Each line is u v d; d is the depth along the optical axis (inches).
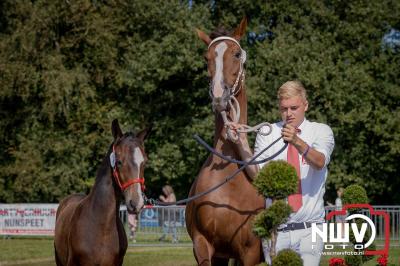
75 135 1151.6
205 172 234.5
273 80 1037.8
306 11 1146.0
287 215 153.1
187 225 239.5
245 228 223.5
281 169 153.3
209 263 225.6
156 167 1109.7
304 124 200.2
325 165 197.0
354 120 1028.5
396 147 1051.3
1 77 1099.9
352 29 1105.4
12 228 840.3
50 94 1083.3
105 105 1189.7
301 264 150.3
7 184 1172.5
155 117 1194.6
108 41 1167.0
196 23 1088.8
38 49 1133.7
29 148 1122.7
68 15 1151.0
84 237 285.4
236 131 221.9
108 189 285.3
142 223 765.9
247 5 1142.3
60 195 1121.4
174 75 1151.6
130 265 530.6
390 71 1131.3
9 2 1145.4
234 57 227.5
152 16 1132.5
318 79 1000.2
